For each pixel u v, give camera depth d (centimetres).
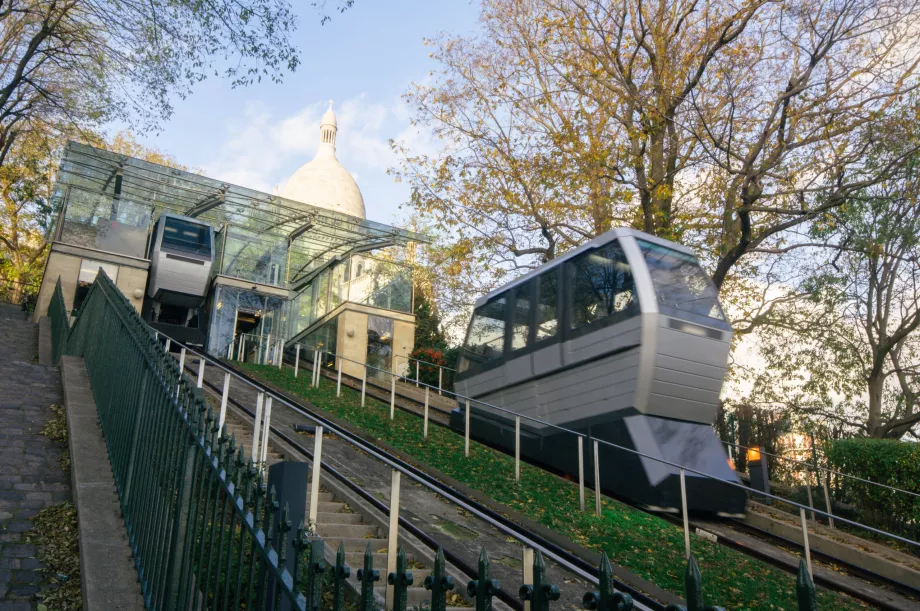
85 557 509
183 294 3016
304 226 3222
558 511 1053
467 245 2031
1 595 494
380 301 3372
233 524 336
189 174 2819
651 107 1627
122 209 2939
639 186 1689
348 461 1148
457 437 1584
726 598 794
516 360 1518
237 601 302
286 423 1380
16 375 1179
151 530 478
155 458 514
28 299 3278
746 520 1285
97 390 963
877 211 1564
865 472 1355
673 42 1750
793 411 2020
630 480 1162
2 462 767
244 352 3050
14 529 608
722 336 1256
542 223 1942
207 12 1698
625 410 1208
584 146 1783
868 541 1188
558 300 1437
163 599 406
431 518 892
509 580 689
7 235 3659
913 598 942
